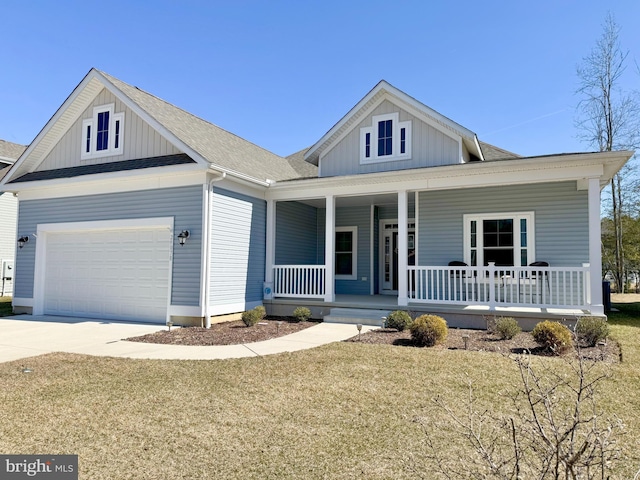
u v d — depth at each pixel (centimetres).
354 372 593
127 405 470
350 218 1540
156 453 358
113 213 1154
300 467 336
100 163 1221
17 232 1312
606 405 461
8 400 486
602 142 2167
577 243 1092
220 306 1070
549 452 229
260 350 741
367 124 1295
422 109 1202
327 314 1148
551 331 693
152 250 1109
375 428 410
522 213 1144
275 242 1316
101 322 1098
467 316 991
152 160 1122
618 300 1769
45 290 1268
